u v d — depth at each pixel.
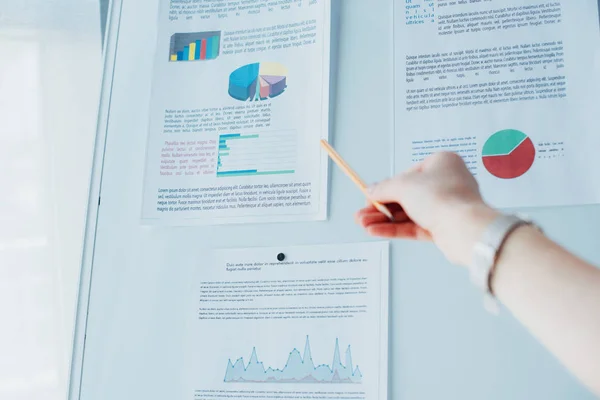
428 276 0.74
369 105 0.81
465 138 0.77
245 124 0.84
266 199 0.81
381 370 0.72
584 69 0.75
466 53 0.79
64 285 1.04
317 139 0.81
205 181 0.83
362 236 0.77
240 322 0.78
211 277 0.80
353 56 0.83
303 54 0.84
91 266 0.84
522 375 0.69
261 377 0.75
